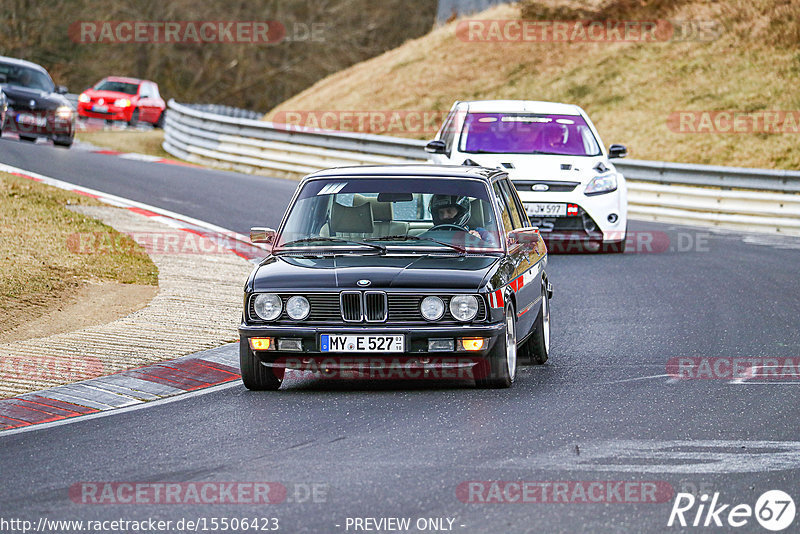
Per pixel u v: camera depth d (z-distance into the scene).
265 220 67.19
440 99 137.88
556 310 45.81
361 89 147.25
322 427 27.39
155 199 72.81
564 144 61.09
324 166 98.50
